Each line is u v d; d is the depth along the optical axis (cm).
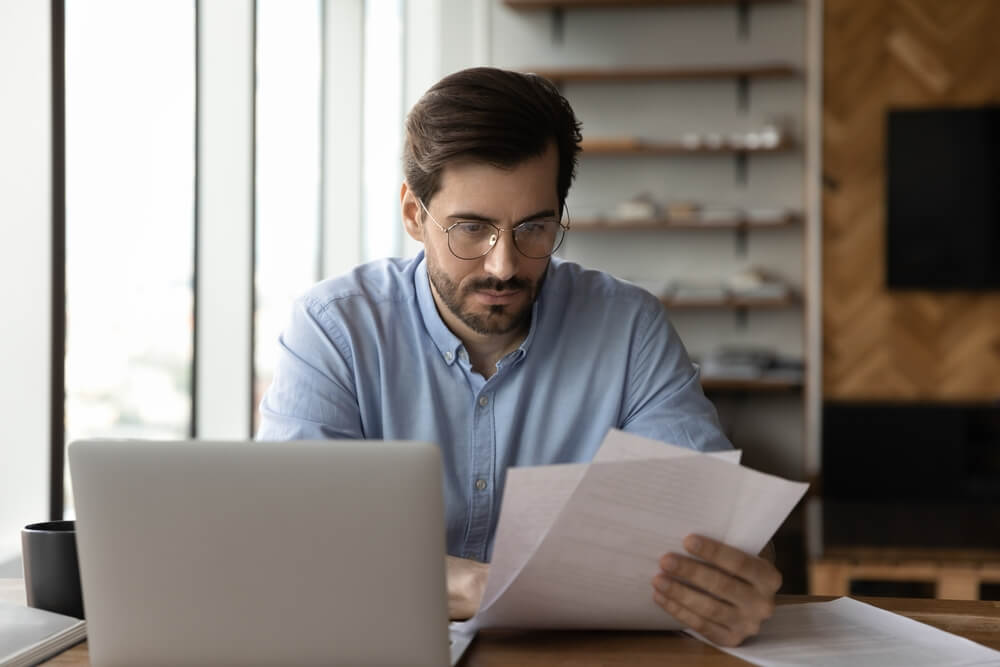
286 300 387
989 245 473
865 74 479
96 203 252
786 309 504
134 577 94
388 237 477
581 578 104
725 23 504
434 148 128
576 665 100
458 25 504
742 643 106
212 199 323
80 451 93
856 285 482
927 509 392
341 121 449
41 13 218
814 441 484
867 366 482
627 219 484
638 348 151
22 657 101
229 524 92
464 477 148
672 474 99
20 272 220
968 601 125
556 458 149
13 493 222
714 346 509
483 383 147
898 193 477
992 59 472
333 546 92
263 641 94
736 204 506
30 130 219
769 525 103
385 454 91
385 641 93
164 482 93
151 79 287
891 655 102
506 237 129
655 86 508
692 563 103
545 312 150
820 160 481
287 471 92
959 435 470
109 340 265
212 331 326
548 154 129
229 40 320
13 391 221
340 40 448
